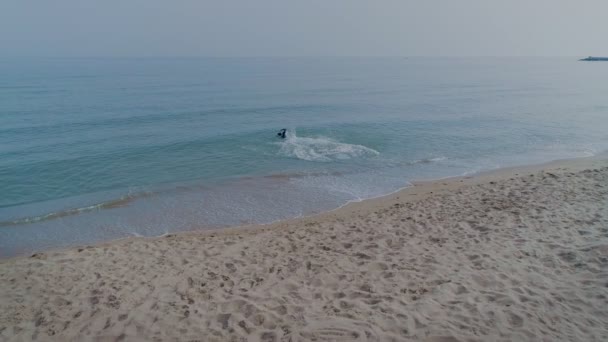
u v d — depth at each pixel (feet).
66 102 118.01
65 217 35.55
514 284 18.01
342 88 177.37
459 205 31.40
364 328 15.07
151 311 17.30
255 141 64.95
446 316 15.67
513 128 78.69
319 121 86.84
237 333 15.37
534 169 48.73
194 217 34.96
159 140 67.31
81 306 18.06
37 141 67.41
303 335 14.85
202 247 25.46
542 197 31.53
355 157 54.95
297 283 19.42
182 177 47.44
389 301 17.10
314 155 55.93
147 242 26.99
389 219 29.19
